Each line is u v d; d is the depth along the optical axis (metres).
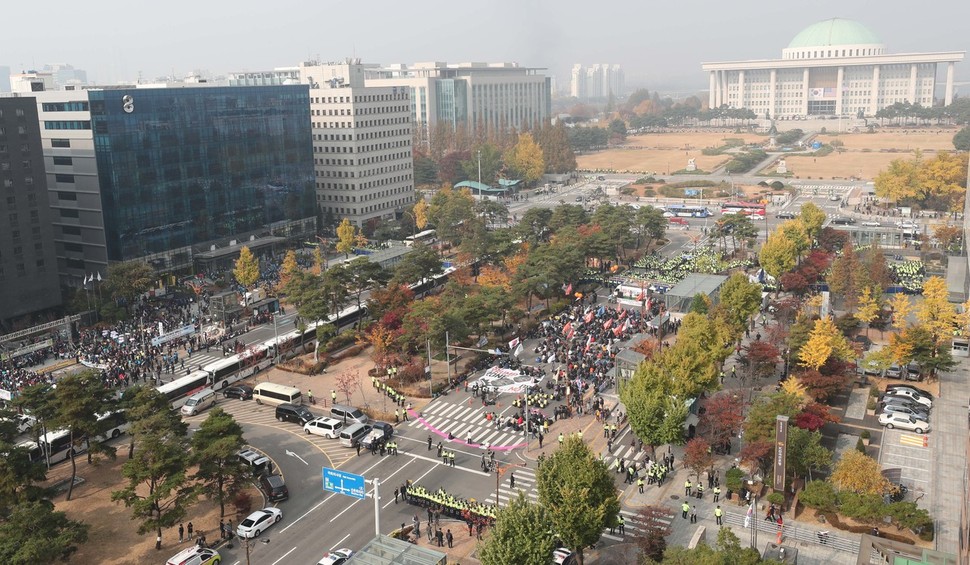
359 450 107.56
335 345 148.25
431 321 127.56
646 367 103.25
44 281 166.12
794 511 89.19
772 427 93.94
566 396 121.50
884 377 127.44
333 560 79.69
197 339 152.75
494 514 77.38
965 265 171.12
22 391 100.50
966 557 62.59
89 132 184.62
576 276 168.62
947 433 108.06
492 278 173.88
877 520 84.94
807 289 168.12
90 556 83.88
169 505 92.19
